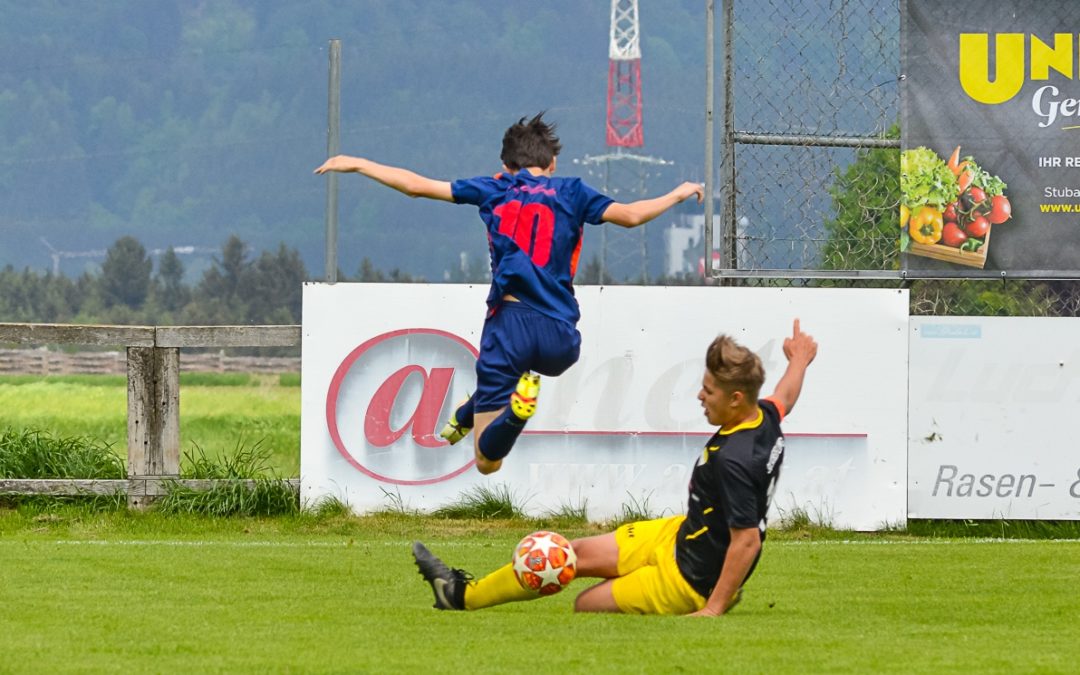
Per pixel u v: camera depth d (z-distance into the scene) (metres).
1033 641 15.64
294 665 13.80
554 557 17.02
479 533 29.09
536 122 19.16
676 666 13.70
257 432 78.81
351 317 30.77
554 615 17.22
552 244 18.33
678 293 30.59
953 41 30.66
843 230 31.12
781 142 30.95
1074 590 20.62
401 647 14.80
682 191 18.47
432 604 18.52
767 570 22.98
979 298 33.19
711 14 30.53
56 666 13.78
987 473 30.61
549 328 18.23
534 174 18.86
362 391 30.73
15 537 28.16
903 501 30.44
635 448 30.52
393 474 30.69
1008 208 30.80
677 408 30.53
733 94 30.81
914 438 30.64
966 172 30.73
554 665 13.76
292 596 19.47
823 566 23.55
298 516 30.69
